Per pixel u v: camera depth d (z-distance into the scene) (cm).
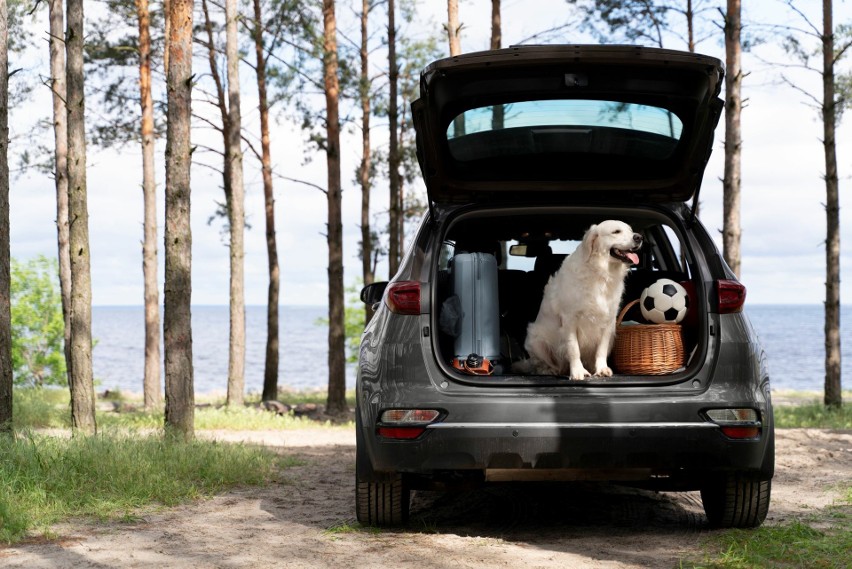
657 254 591
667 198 491
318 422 1492
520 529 473
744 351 420
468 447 405
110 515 514
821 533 439
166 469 647
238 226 1725
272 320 2095
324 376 6906
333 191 1611
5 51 750
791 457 790
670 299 461
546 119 460
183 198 863
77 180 1005
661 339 445
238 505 559
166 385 849
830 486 626
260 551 418
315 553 412
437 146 463
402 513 462
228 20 1653
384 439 412
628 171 491
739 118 1352
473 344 468
